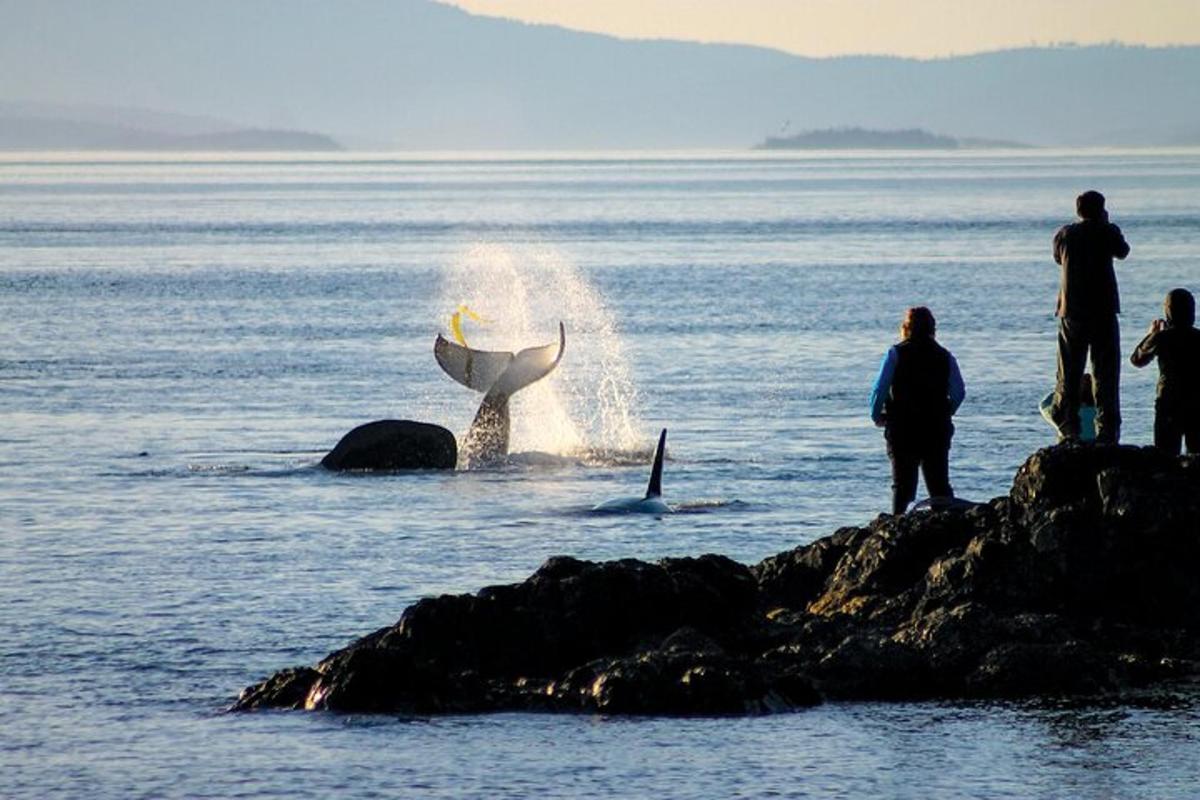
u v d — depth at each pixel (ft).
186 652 242.78
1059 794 185.06
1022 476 242.99
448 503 359.66
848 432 454.40
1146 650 226.79
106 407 513.45
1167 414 273.95
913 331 275.18
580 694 216.13
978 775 190.70
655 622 230.07
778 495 364.17
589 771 193.57
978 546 237.04
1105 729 204.44
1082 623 230.48
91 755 200.95
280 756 199.82
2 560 302.45
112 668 235.40
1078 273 286.87
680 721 209.97
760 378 572.10
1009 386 532.73
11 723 212.43
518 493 372.17
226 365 616.80
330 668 221.87
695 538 318.65
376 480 390.83
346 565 297.94
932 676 219.61
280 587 281.13
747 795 186.09
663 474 393.70
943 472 274.98
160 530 330.54
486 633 227.61
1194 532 232.32
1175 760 194.18
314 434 463.01
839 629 230.07
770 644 230.07
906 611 235.20
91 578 288.10
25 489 377.91
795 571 253.44
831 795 185.78
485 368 420.36
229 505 358.43
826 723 208.54
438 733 206.80
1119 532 233.76
